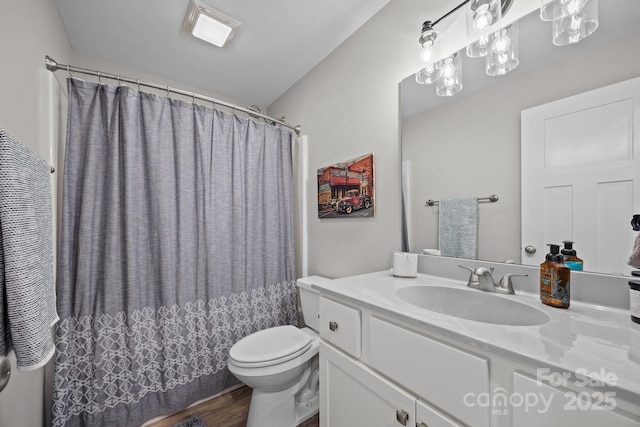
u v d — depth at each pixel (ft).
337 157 6.01
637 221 2.37
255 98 8.45
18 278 2.05
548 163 2.93
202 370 5.45
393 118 4.74
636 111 2.40
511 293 3.04
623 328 2.09
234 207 6.04
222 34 5.44
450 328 2.12
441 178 4.00
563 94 2.82
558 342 1.86
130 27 5.33
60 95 4.75
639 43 2.40
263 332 5.30
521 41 3.16
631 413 1.36
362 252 5.38
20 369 2.06
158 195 5.02
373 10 5.00
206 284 5.59
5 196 1.99
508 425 1.82
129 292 4.69
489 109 3.45
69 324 4.31
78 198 4.48
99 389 4.44
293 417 4.72
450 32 3.88
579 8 2.60
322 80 6.46
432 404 2.27
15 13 3.21
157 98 5.13
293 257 7.06
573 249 2.75
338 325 3.31
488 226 3.47
